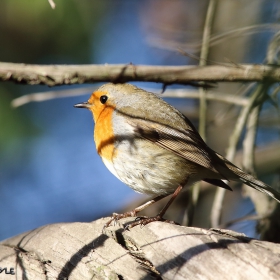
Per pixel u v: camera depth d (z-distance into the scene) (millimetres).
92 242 7184
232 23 14180
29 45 12828
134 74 9562
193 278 6172
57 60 12922
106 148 9727
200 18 14430
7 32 12656
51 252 7422
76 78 9430
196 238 6531
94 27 12922
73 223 7680
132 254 6855
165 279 6324
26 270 7402
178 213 14742
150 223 7145
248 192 11164
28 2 12227
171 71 9648
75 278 7055
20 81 9359
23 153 13320
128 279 6613
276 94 11188
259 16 14070
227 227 11320
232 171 9875
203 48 10531
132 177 9656
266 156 14102
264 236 10445
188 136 9891
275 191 9719
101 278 6812
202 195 14430
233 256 6148
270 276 5848
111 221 7480
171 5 14508
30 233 8023
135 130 9680
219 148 14977
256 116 11016
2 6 12352
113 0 13938
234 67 9695
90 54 12867
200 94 11133
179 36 14109
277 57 10633
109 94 10336
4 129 12570
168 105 10375
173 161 9625
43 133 13391
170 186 9766
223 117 12234
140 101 10203
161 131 9734
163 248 6629
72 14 12484
